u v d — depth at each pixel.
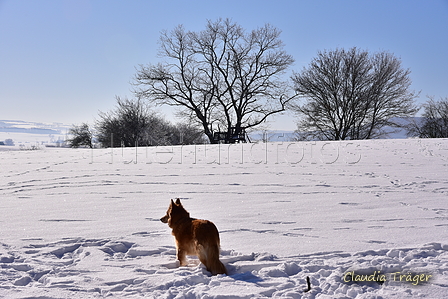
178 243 4.89
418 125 46.97
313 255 4.83
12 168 14.67
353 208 7.39
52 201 8.48
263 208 7.55
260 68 47.94
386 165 13.07
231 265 4.56
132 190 9.82
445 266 4.30
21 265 4.43
